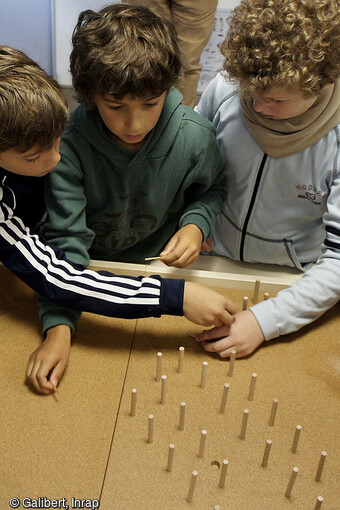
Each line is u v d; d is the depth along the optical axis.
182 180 0.91
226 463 0.51
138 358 0.68
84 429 0.58
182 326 0.74
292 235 0.99
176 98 0.84
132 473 0.54
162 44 0.70
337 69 0.71
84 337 0.71
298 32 0.67
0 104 0.59
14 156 0.62
